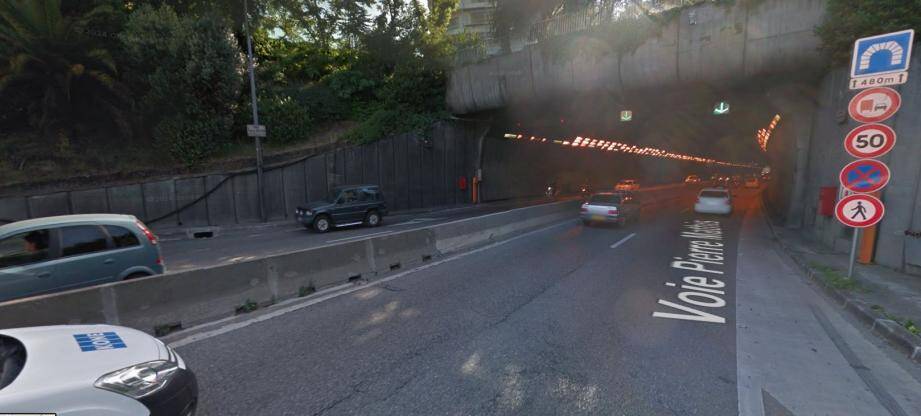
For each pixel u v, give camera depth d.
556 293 6.12
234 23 19.38
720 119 22.67
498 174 28.38
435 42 25.06
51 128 14.14
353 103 23.62
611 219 13.11
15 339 2.62
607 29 15.51
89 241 5.46
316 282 6.27
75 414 2.10
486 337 4.43
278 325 4.79
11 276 4.77
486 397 3.21
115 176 14.68
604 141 32.41
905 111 6.97
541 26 18.28
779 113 15.12
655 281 6.83
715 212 17.08
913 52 6.86
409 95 23.08
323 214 14.46
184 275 4.77
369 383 3.43
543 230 12.98
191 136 16.17
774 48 11.94
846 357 3.95
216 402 3.13
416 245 8.41
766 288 6.45
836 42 9.15
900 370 3.69
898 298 5.46
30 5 12.52
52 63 13.25
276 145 19.31
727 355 3.98
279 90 21.25
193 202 15.92
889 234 7.25
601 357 3.93
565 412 2.99
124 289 4.26
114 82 14.30
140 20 15.12
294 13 24.48
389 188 21.48
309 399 3.18
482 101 21.16
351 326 4.76
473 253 9.23
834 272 6.91
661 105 18.86
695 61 13.67
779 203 17.98
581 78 16.72
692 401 3.14
